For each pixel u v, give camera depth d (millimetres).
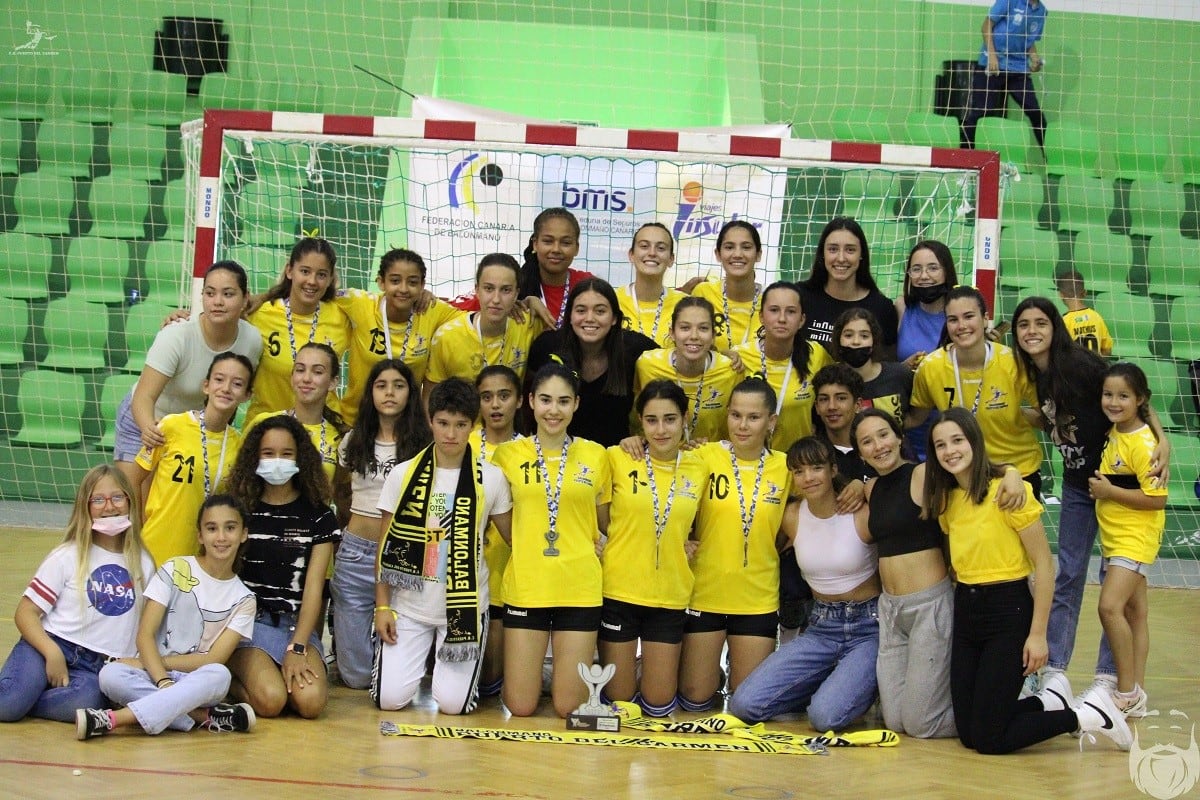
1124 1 13641
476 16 13352
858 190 11344
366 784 4496
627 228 10164
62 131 13445
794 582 6469
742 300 6957
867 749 5488
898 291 10461
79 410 11656
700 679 6145
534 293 7133
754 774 4934
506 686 5898
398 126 7562
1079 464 6352
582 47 13180
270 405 6703
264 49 13469
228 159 8828
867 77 13320
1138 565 6051
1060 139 13328
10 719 5211
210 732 5254
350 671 6320
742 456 6180
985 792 4789
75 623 5402
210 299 6117
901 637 5793
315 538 5852
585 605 5875
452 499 5875
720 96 13023
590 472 5980
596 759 5066
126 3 13594
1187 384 12102
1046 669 6266
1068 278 10336
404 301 6605
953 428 5609
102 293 12469
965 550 5594
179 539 6012
